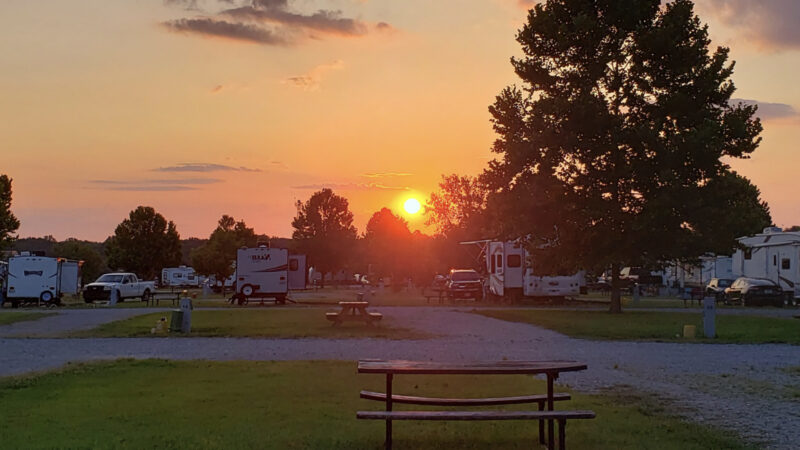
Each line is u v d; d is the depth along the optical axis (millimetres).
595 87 31062
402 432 7762
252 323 25188
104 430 7645
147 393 10078
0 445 6918
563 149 30562
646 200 29906
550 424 7039
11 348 17359
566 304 40219
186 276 80000
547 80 30969
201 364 13359
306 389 10453
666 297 54344
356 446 7082
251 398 9695
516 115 31531
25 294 39938
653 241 30531
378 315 24234
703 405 9617
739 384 11562
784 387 11258
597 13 30750
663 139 29328
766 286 38406
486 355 15797
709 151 28594
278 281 40656
